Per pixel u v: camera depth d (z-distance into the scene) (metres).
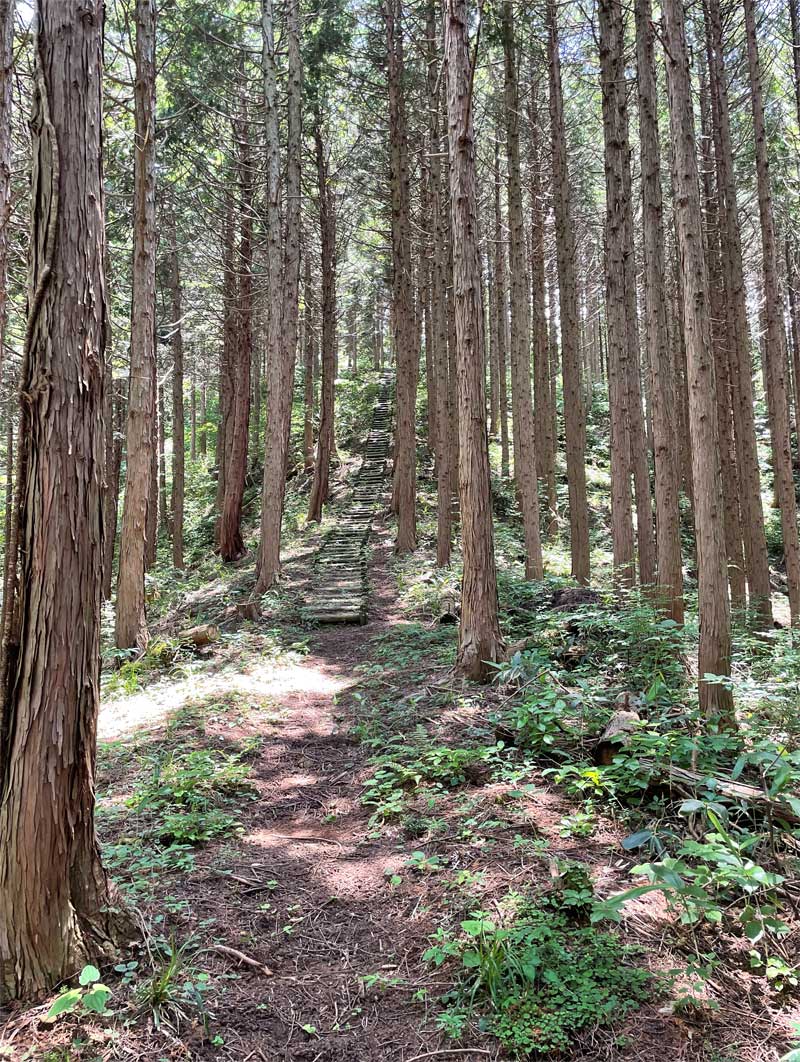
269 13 13.09
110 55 12.45
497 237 21.88
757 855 3.33
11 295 11.34
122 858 3.69
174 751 5.61
